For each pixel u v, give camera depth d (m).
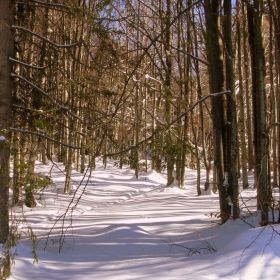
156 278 5.28
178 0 10.15
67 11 7.65
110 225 10.05
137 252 7.54
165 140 7.35
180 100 8.41
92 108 7.92
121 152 7.30
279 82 10.83
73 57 7.75
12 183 6.99
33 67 7.43
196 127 21.53
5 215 6.89
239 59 18.89
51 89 8.04
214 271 5.37
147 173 26.66
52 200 15.49
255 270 5.18
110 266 6.30
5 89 7.05
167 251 7.51
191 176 28.50
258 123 8.46
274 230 5.77
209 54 8.83
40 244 8.27
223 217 9.26
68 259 6.97
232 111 9.43
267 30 21.28
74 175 23.12
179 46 13.96
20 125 7.81
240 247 5.88
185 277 5.22
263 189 7.95
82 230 9.90
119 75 8.05
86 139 7.27
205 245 7.64
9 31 7.18
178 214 12.16
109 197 18.42
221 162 9.58
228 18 9.48
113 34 7.92
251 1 9.40
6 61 7.11
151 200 17.03
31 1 7.46
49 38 9.31
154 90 8.22
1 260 5.70
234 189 9.30
